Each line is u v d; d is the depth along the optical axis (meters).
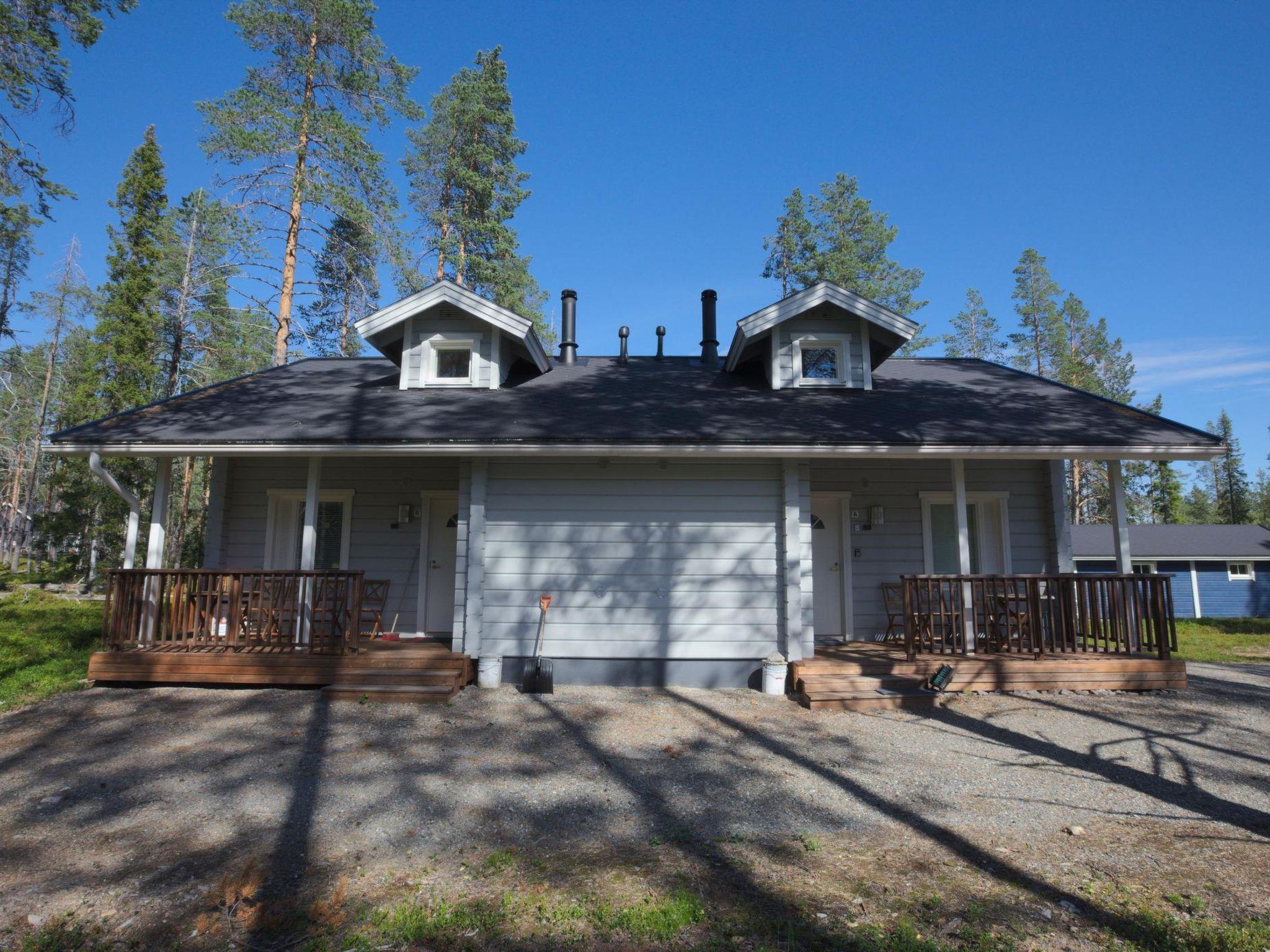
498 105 22.94
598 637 9.14
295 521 11.26
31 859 4.37
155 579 9.22
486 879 4.16
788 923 3.64
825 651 9.88
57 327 34.66
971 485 11.13
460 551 9.26
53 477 25.69
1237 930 3.56
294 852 4.49
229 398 10.94
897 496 11.18
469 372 11.41
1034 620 9.05
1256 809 5.24
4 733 6.93
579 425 9.26
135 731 6.99
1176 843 4.66
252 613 9.49
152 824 4.89
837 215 28.11
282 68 17.03
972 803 5.40
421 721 7.45
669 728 7.37
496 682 8.94
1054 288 33.09
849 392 11.27
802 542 9.19
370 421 9.50
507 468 9.39
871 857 4.46
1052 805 5.34
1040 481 11.13
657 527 9.30
